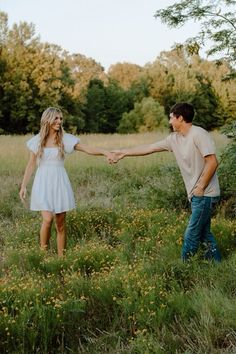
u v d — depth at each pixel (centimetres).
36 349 350
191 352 332
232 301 383
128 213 719
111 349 347
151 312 368
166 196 790
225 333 351
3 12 5050
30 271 499
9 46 5100
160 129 5494
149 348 327
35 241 607
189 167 480
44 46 5219
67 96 5528
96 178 1205
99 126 6347
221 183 720
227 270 450
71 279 434
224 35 773
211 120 6462
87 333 376
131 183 1091
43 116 559
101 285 414
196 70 6644
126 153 549
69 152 573
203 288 404
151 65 7269
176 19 775
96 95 6216
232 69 835
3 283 411
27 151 1689
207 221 483
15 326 352
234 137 667
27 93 4894
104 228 667
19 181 1141
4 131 4906
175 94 6531
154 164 1348
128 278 414
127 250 546
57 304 371
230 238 550
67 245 596
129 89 6800
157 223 634
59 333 369
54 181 562
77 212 727
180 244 526
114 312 396
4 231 703
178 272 461
